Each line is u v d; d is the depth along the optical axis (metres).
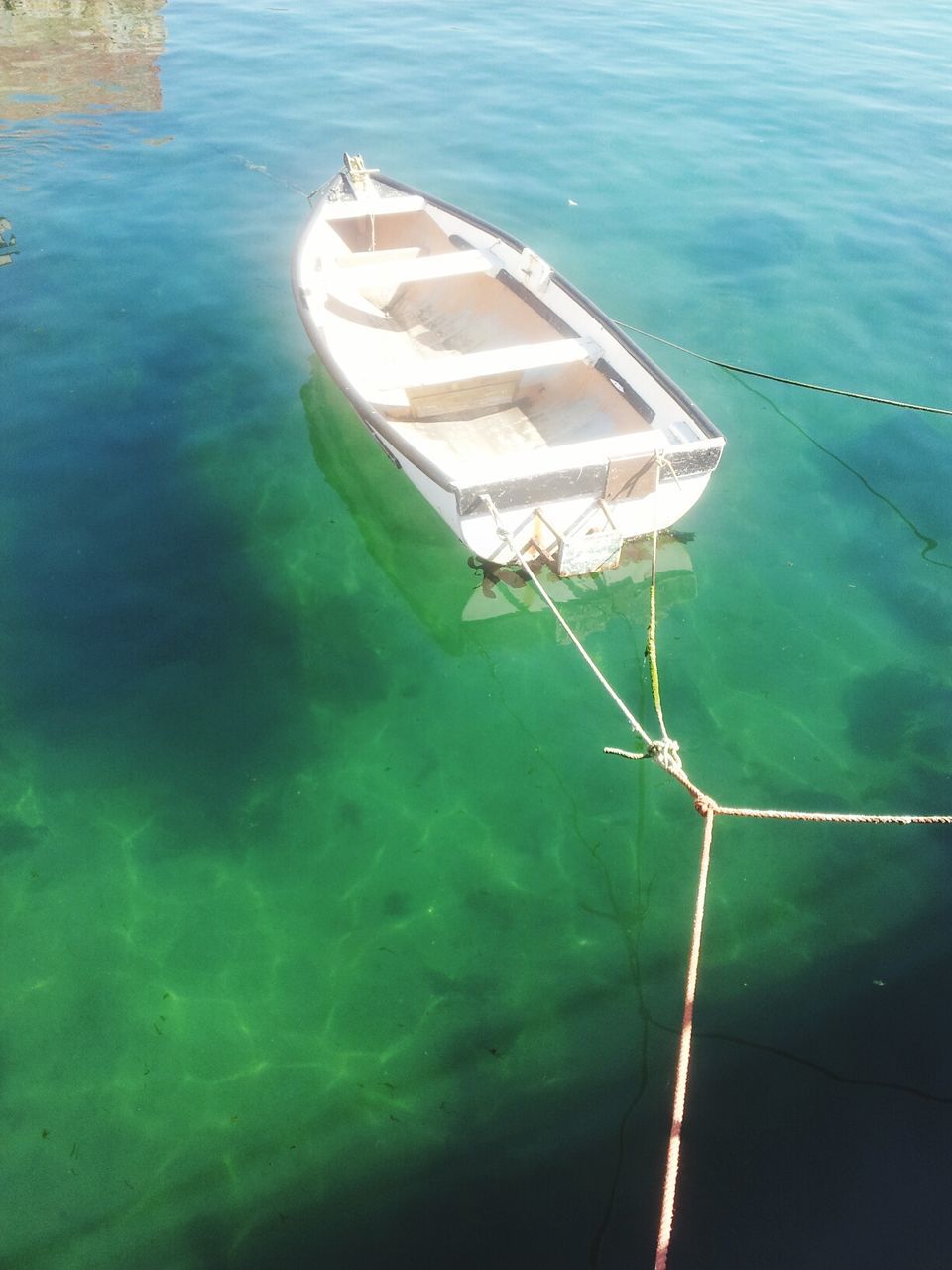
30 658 6.96
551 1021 4.95
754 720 6.60
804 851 5.78
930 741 6.43
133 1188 4.32
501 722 6.62
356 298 10.59
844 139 15.35
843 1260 4.00
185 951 5.29
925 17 21.98
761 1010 4.97
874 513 8.38
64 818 5.95
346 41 19.56
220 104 16.52
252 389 9.73
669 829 5.94
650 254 12.26
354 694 6.80
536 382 9.12
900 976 5.10
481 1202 4.23
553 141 15.33
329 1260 4.06
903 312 11.09
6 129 15.24
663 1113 4.54
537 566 7.63
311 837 5.87
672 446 6.77
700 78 17.81
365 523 8.20
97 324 10.63
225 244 12.39
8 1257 4.11
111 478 8.55
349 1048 4.85
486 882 5.63
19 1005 5.03
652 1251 4.05
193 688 6.80
